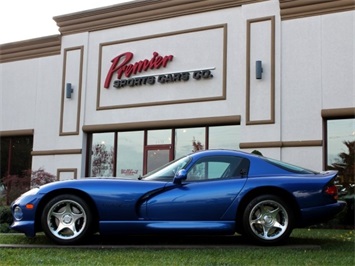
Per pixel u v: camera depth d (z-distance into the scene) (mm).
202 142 12117
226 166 5312
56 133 14320
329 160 10422
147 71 12984
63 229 5160
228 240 5676
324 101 10430
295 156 10539
